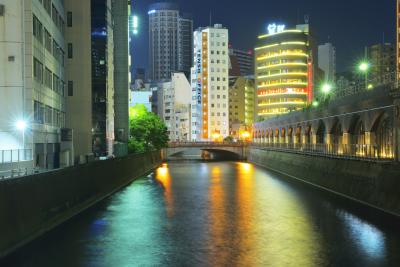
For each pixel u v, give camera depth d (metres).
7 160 42.03
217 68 167.38
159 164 108.56
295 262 21.81
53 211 29.80
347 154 52.78
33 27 44.91
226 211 36.66
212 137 165.50
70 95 64.31
